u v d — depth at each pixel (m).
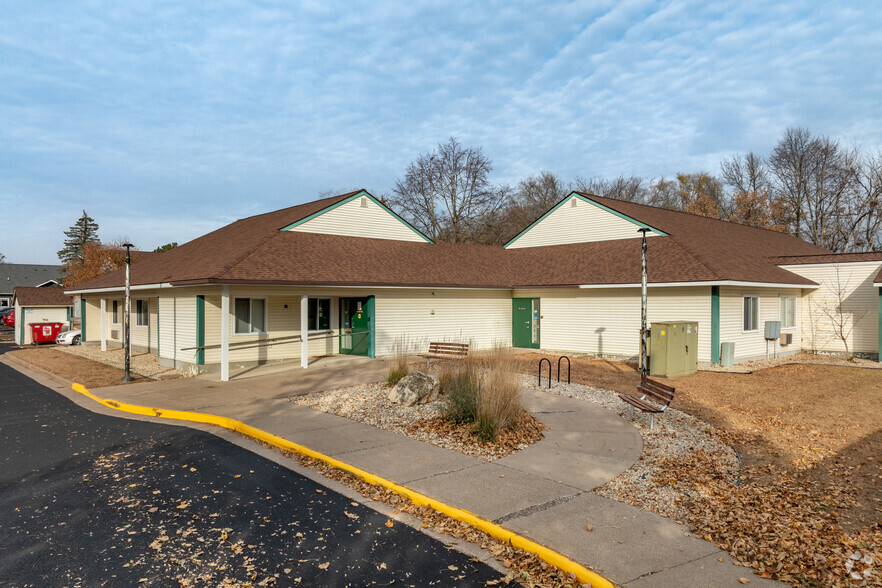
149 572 5.09
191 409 11.80
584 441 9.24
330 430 9.99
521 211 51.72
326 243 20.34
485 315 23.12
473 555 5.48
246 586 4.86
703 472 7.75
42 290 33.09
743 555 5.30
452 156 49.97
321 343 20.14
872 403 12.41
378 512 6.55
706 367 17.88
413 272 20.58
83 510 6.60
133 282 19.62
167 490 7.27
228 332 15.60
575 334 21.66
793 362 19.89
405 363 14.22
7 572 5.09
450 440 9.30
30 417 11.81
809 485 7.31
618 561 5.18
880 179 41.72
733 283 17.36
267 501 6.88
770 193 47.91
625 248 22.06
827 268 22.55
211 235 26.16
